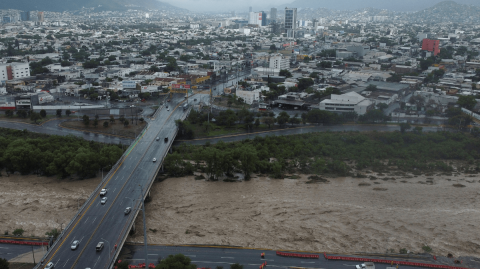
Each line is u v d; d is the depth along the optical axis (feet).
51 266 581.12
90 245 642.22
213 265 652.89
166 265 590.96
